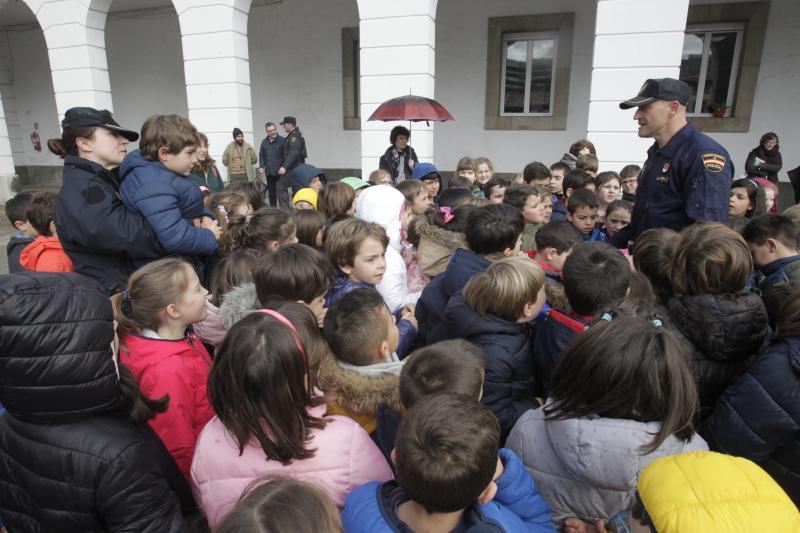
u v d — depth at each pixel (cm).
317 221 268
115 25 1184
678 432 116
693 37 809
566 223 225
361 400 135
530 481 120
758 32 754
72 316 103
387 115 520
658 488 81
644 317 134
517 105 926
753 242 215
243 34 748
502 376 160
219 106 755
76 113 209
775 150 672
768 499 76
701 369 146
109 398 110
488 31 891
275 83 1062
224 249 258
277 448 114
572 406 120
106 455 108
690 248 151
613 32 548
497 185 409
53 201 284
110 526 112
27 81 1368
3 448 115
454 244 254
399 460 93
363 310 143
